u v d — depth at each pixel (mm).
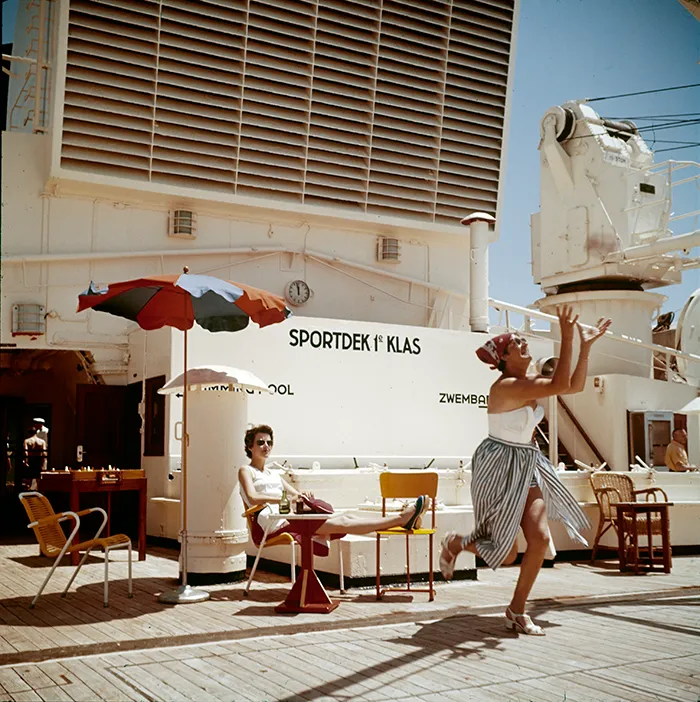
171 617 5496
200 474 6941
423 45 13266
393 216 13109
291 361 9930
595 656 4402
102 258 11492
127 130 11258
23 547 9586
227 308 7301
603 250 13102
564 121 13406
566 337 4887
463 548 5094
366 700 3619
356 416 10266
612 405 12242
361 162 12875
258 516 6363
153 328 7418
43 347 11156
